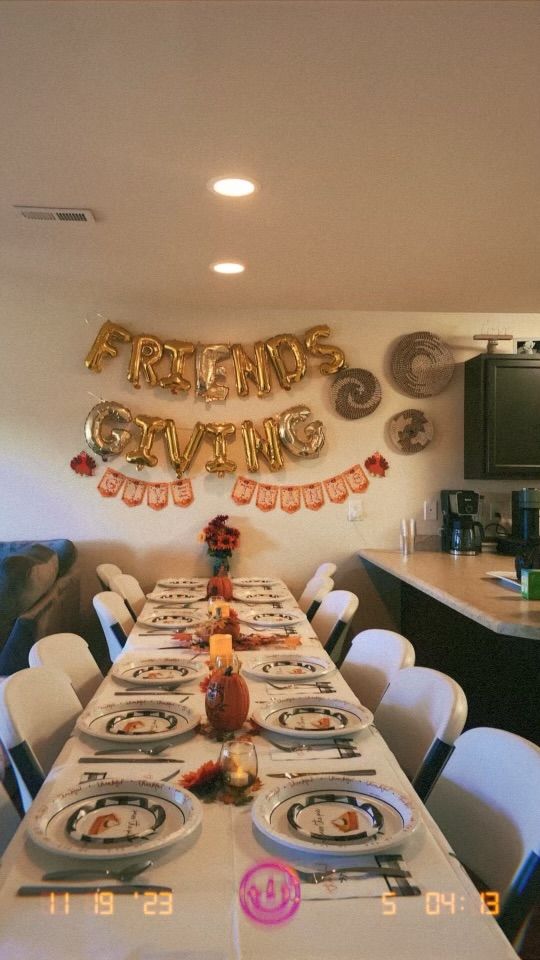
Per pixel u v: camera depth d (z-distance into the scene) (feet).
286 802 4.63
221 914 3.55
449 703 6.12
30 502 14.67
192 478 14.88
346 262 11.37
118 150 7.30
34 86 6.05
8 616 10.89
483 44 5.46
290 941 3.37
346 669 8.88
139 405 14.73
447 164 7.65
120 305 14.64
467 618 11.20
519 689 9.25
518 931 4.27
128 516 14.79
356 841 4.14
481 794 5.11
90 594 14.76
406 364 15.03
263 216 9.24
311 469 15.08
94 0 4.92
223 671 6.01
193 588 13.48
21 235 10.08
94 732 5.74
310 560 15.10
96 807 4.55
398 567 12.49
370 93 6.19
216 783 4.83
